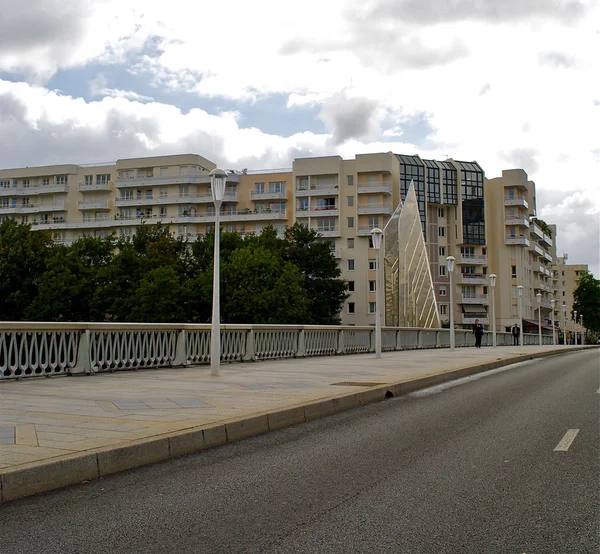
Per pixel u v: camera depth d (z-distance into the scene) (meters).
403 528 4.36
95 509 4.88
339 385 12.60
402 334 32.19
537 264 106.25
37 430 7.13
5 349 12.32
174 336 16.67
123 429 7.25
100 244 71.56
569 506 4.87
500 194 96.31
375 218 88.44
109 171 98.75
